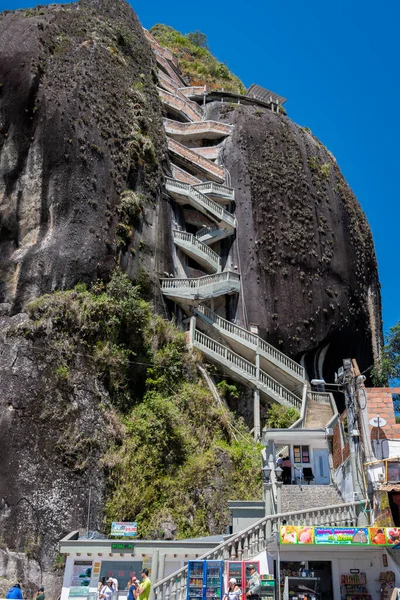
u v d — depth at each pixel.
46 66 28.95
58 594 17.75
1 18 31.28
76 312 23.69
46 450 20.20
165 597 13.29
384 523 14.16
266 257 34.47
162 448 22.09
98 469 20.59
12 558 17.97
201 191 35.62
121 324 24.81
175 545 14.84
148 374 24.66
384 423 15.89
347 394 17.56
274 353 30.52
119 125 30.38
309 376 34.19
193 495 21.31
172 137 40.44
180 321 29.22
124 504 20.28
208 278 31.02
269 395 28.16
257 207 35.88
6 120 27.67
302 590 12.52
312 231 36.53
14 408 20.66
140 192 29.84
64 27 32.09
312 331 34.12
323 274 35.97
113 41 34.19
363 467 15.62
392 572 13.07
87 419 21.53
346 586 13.16
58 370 22.02
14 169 27.02
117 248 27.12
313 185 38.34
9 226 26.25
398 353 34.41
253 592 12.50
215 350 27.98
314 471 20.84
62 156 27.16
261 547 13.91
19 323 23.03
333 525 14.71
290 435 20.75
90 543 15.12
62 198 26.41
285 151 38.66
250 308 32.91
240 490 22.33
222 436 24.61
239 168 37.47
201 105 45.47
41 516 18.97
